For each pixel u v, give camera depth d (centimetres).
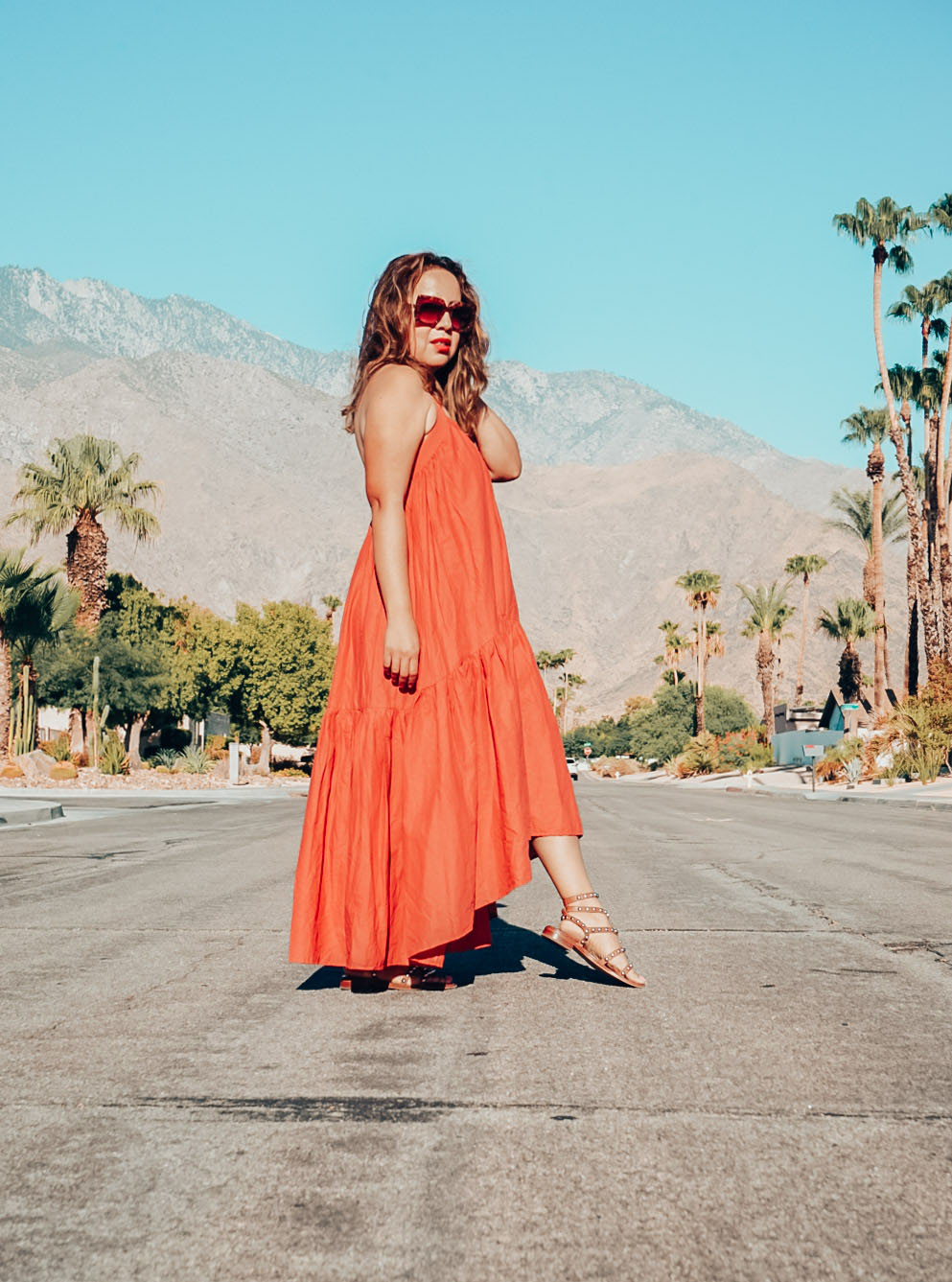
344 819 399
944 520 4303
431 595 402
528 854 416
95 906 679
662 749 11275
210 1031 353
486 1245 195
